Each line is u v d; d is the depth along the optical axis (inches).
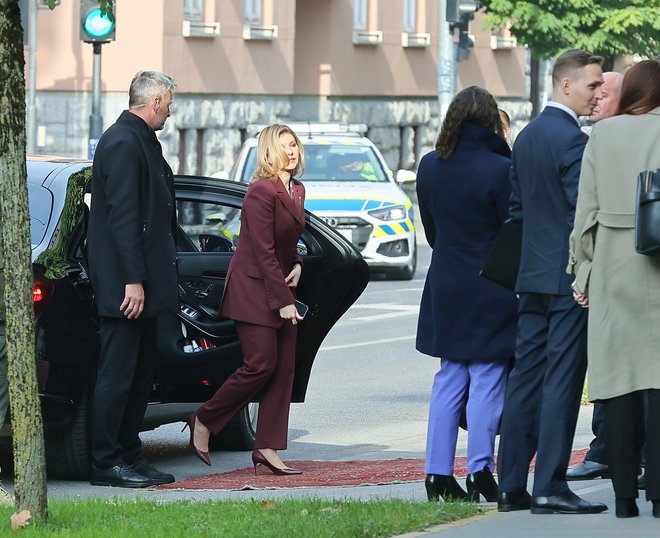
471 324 627.8
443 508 583.2
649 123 552.7
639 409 573.0
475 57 3499.0
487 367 632.4
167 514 592.4
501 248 596.7
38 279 730.8
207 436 765.3
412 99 3297.2
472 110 625.9
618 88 673.6
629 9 2559.1
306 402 1048.2
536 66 3897.6
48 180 772.0
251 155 1782.7
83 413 751.7
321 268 797.2
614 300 556.7
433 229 643.5
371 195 1851.6
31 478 570.6
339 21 3038.9
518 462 595.2
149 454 867.4
